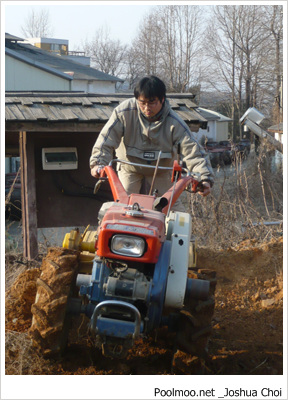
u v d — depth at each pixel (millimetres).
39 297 3828
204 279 4184
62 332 3822
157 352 4324
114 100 7617
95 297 3654
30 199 7035
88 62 49781
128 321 3539
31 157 7055
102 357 4148
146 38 51094
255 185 12375
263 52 42719
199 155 4871
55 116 6723
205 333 3850
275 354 4383
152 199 4047
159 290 3605
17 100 7309
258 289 5688
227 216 8305
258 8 43250
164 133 4949
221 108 55938
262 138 14352
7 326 4582
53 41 50500
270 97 45031
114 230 3463
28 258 6992
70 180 7355
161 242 3559
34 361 4008
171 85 49531
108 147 4887
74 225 7414
